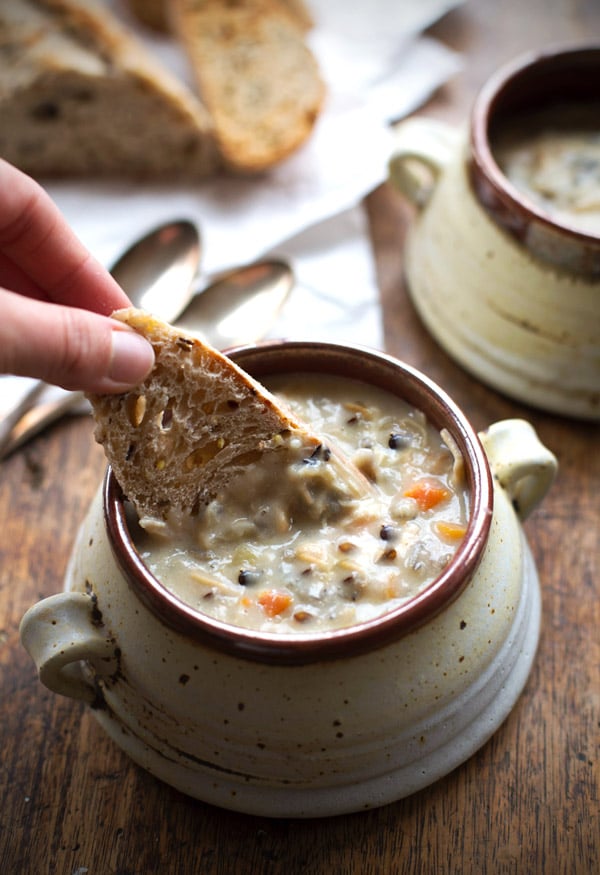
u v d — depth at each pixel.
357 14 0.78
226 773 0.49
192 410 0.48
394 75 0.75
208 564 0.49
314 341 0.53
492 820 0.51
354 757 0.48
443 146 0.66
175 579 0.49
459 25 0.80
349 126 0.73
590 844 0.50
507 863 0.50
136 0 0.77
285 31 0.74
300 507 0.50
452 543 0.50
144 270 0.65
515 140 0.69
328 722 0.47
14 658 0.55
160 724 0.49
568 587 0.57
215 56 0.73
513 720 0.53
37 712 0.53
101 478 0.60
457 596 0.48
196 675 0.47
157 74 0.70
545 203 0.65
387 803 0.50
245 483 0.50
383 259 0.69
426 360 0.65
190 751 0.49
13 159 0.72
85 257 0.52
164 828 0.51
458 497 0.51
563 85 0.69
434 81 0.75
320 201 0.69
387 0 0.78
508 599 0.50
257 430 0.49
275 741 0.48
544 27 0.79
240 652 0.46
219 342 0.63
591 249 0.58
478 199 0.62
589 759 0.52
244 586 0.49
